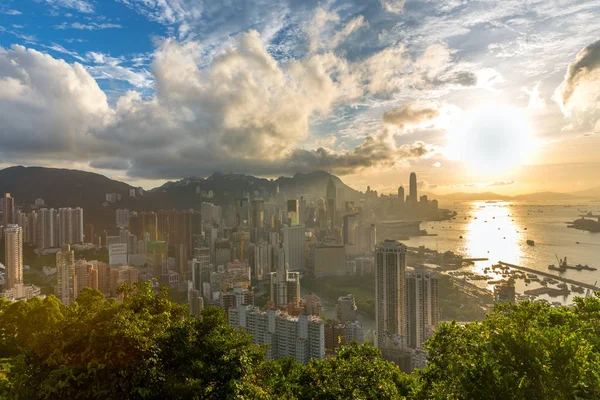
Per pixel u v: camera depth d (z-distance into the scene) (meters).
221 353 17.69
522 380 12.95
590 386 12.29
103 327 14.42
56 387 13.19
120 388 13.87
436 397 15.98
